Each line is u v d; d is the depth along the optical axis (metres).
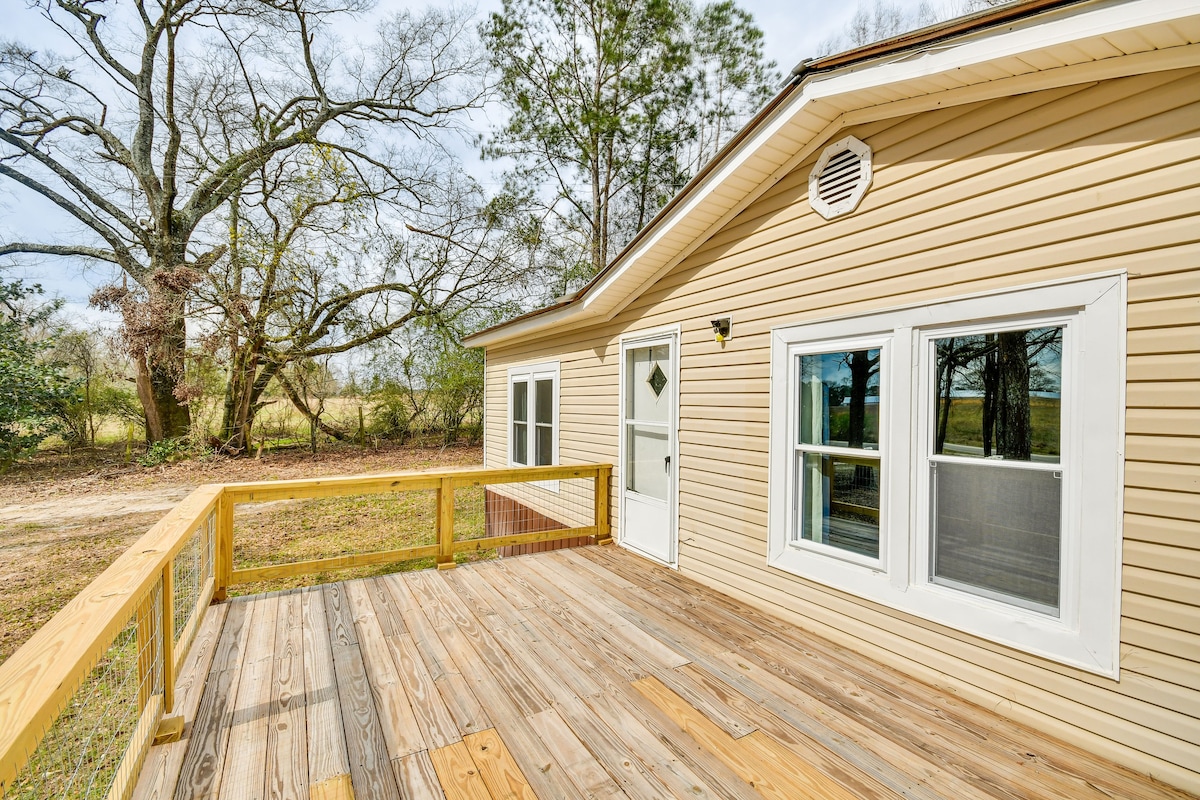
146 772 1.99
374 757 2.09
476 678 2.71
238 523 8.09
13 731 0.89
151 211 13.63
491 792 1.91
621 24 12.45
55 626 1.35
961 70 2.36
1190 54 1.90
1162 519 1.95
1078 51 2.08
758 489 3.67
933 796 1.90
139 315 11.47
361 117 15.32
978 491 2.49
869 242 2.96
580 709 2.44
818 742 2.21
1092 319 2.13
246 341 12.94
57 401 12.23
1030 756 2.11
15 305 13.34
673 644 3.11
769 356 3.60
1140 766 1.99
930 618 2.65
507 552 7.48
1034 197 2.31
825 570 3.18
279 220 13.45
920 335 2.72
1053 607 2.25
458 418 16.95
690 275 4.33
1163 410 1.95
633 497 5.04
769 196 3.61
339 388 16.03
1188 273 1.90
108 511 8.12
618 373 5.32
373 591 3.99
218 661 2.88
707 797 1.89
